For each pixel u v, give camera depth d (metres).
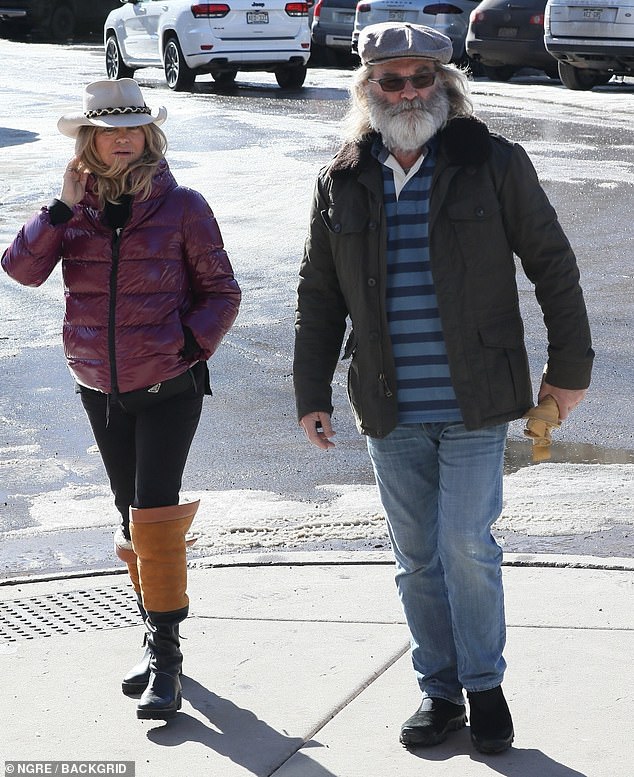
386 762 4.85
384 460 4.91
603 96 27.33
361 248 4.74
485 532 4.79
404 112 4.58
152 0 30.31
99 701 5.38
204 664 5.68
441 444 4.82
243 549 7.15
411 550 5.00
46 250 5.18
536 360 10.52
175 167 19.12
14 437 9.14
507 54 28.98
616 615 6.05
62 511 7.84
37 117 25.09
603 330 11.38
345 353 4.96
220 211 16.36
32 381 10.39
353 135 4.84
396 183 4.73
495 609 4.86
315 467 8.50
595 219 15.69
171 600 5.26
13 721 5.21
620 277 13.22
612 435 8.97
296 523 7.52
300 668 5.61
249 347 11.23
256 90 29.98
